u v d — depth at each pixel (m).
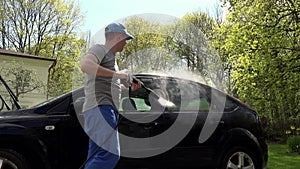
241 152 4.40
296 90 13.66
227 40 13.73
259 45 13.23
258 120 4.68
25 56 18.23
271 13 13.34
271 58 13.17
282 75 13.07
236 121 4.44
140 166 3.71
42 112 3.61
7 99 8.20
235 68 13.39
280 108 16.17
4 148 3.39
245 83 13.30
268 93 14.15
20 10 24.91
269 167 6.60
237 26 13.91
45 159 3.45
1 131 3.32
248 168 4.43
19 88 14.59
